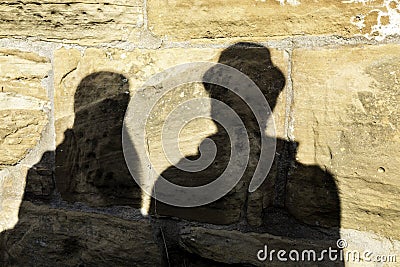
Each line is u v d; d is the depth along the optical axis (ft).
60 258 4.04
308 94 3.39
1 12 3.70
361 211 3.39
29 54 3.83
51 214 4.04
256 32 3.42
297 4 3.30
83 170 3.91
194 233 3.76
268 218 3.65
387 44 3.20
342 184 3.39
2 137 4.00
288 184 3.54
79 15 3.64
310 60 3.36
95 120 3.79
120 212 3.90
